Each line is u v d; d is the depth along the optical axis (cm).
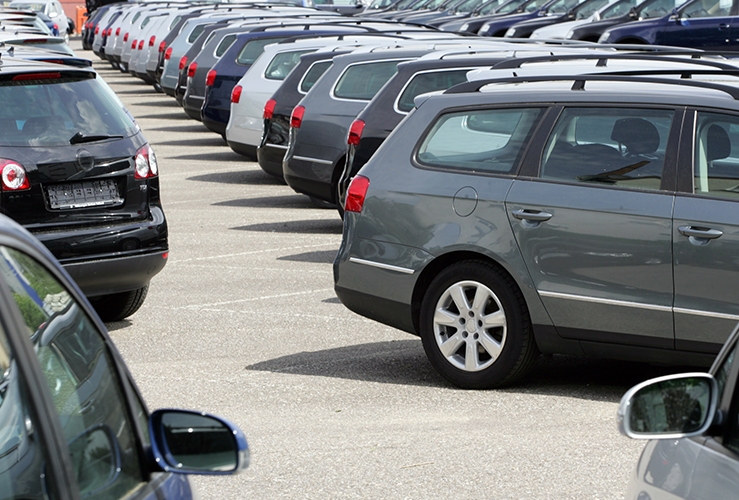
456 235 1049
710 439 395
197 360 1198
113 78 6588
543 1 4284
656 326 956
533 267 1009
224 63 3108
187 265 1769
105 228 1262
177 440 374
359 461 866
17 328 330
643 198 963
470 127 1081
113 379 392
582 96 1027
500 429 941
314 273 1697
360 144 1712
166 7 6316
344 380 1109
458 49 2025
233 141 2758
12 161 1219
